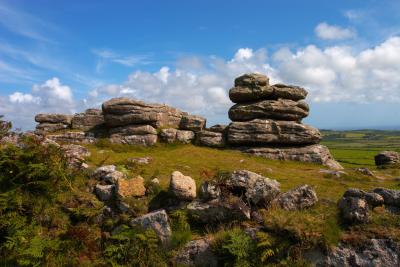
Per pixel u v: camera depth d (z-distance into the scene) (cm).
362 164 6341
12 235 1736
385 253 1569
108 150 3647
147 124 4059
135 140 3919
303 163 3631
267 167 3134
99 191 2075
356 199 1750
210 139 3981
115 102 4053
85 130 4266
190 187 1980
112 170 2267
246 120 4088
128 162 2669
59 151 2198
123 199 1969
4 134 2261
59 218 1903
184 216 1877
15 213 1802
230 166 3039
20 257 1642
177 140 4003
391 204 1802
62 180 2048
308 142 3822
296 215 1745
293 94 4138
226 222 1830
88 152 3128
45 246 1677
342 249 1608
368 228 1673
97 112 4362
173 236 1778
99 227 1911
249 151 3794
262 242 1617
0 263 1636
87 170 2289
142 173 2456
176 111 4584
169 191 1997
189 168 2797
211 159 3359
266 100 4116
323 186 2417
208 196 1923
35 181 1917
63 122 4425
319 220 1709
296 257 1608
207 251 1706
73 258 1688
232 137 3900
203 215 1862
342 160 7244
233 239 1653
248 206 1853
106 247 1752
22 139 2166
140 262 1681
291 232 1647
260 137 3831
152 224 1817
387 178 3031
